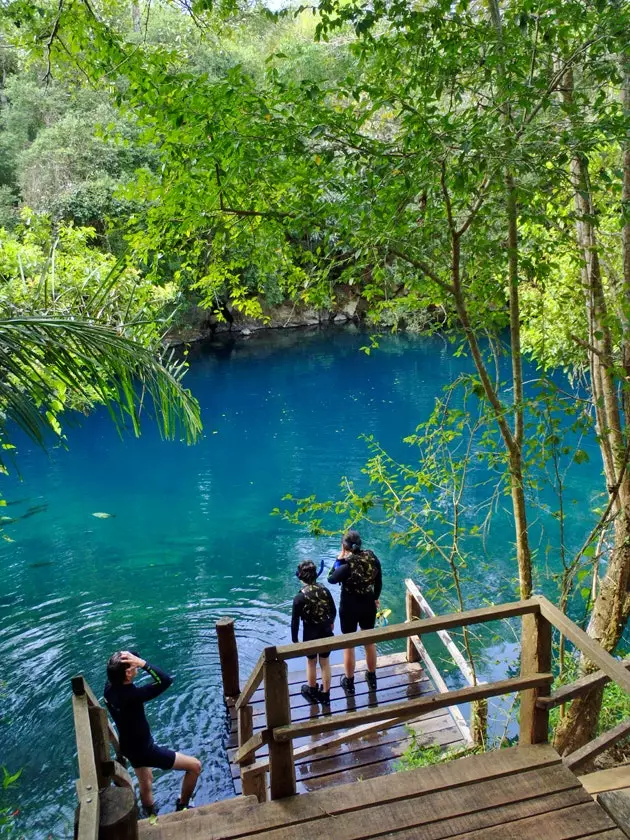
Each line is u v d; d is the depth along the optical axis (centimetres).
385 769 559
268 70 427
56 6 525
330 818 275
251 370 2497
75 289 405
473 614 295
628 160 507
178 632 849
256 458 1578
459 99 466
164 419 368
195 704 700
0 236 731
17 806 568
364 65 472
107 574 1016
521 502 510
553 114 465
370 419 1856
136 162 2064
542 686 306
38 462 1593
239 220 496
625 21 378
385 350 2741
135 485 1426
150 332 400
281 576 999
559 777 290
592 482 1233
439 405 522
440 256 455
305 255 499
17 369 292
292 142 410
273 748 284
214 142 413
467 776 292
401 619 873
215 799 564
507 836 261
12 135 2177
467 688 296
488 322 479
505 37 418
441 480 539
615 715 577
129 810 222
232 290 600
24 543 1138
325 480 1420
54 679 755
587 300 557
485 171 396
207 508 1286
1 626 871
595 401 518
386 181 414
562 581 543
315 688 626
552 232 558
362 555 588
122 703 475
